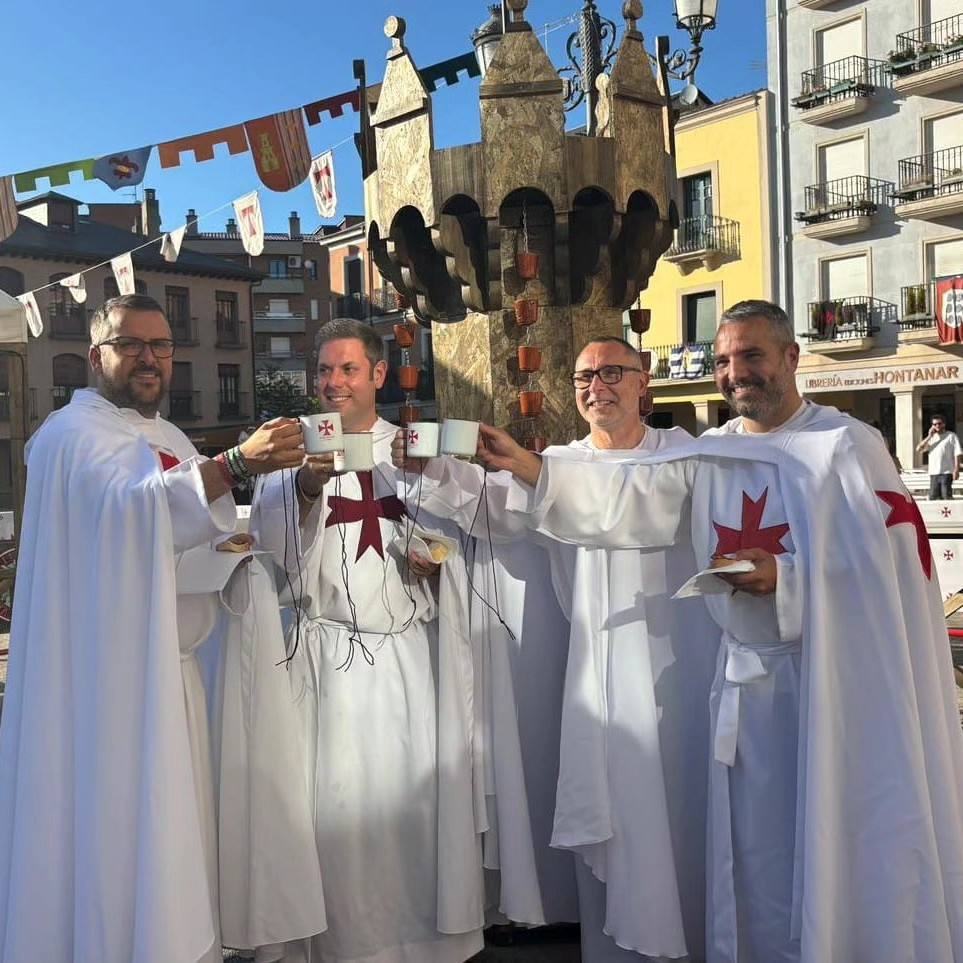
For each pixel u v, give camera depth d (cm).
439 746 288
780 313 279
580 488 278
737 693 262
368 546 288
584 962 297
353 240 3753
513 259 376
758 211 2647
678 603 293
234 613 270
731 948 259
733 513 269
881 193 2480
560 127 354
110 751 233
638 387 311
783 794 257
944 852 246
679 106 598
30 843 236
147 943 223
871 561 245
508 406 379
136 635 235
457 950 291
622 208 367
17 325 841
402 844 287
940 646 261
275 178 578
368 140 422
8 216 583
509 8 354
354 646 287
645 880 271
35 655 241
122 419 265
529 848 292
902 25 2422
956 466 1734
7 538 1077
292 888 269
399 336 358
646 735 278
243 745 273
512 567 312
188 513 231
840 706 245
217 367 4131
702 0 581
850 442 256
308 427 231
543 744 314
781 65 2605
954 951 243
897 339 2477
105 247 3769
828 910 236
